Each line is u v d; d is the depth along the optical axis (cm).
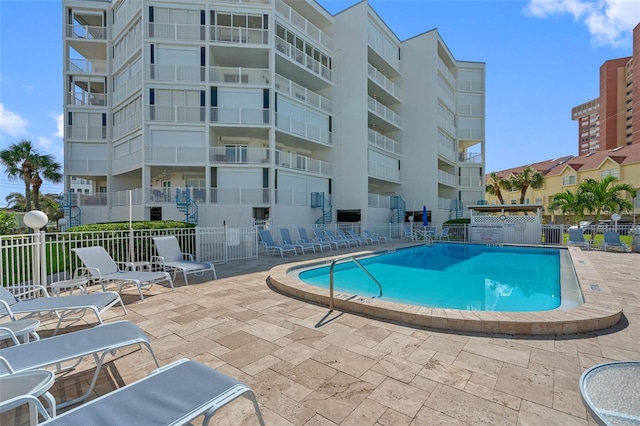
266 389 268
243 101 1931
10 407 161
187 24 1867
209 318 454
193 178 2106
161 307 509
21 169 2319
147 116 1828
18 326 311
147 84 1833
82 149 2261
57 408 239
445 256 1353
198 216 1811
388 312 447
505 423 223
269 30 1922
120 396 176
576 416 230
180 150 1856
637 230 1305
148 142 1838
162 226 878
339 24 2400
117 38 2178
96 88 2473
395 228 2216
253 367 307
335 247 1524
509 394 259
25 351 234
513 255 1383
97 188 2583
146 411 163
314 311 488
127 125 2062
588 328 397
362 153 2280
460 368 304
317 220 2206
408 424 222
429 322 417
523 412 235
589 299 491
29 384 194
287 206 1997
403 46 2830
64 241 621
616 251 1314
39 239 558
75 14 2305
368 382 279
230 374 294
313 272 922
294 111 2111
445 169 3247
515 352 339
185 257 895
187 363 213
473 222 1856
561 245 1535
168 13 1880
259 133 2050
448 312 429
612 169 3497
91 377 288
